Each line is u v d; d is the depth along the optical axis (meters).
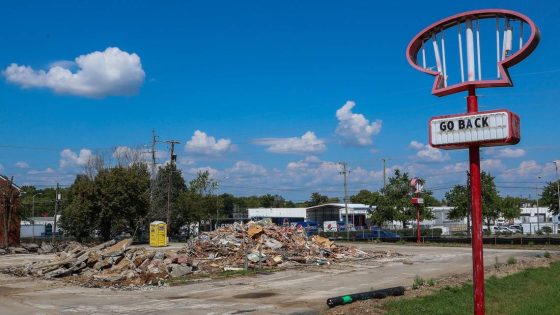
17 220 50.88
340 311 11.55
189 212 74.06
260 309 13.02
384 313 10.99
